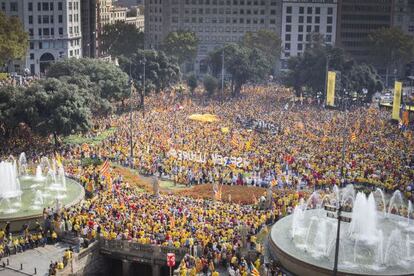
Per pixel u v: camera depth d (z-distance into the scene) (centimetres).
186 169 11894
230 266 7288
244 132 15200
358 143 13975
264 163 12131
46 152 13050
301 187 11025
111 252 8350
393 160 12312
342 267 7119
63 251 8400
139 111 18712
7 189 10325
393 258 7475
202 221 8438
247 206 9819
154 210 8888
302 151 13125
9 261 8088
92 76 18062
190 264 7388
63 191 10294
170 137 14338
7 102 13762
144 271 8494
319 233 8206
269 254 7838
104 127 16025
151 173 12119
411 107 19625
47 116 13550
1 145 13462
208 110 18675
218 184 11325
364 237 8162
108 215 8856
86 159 12481
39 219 9031
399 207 9912
